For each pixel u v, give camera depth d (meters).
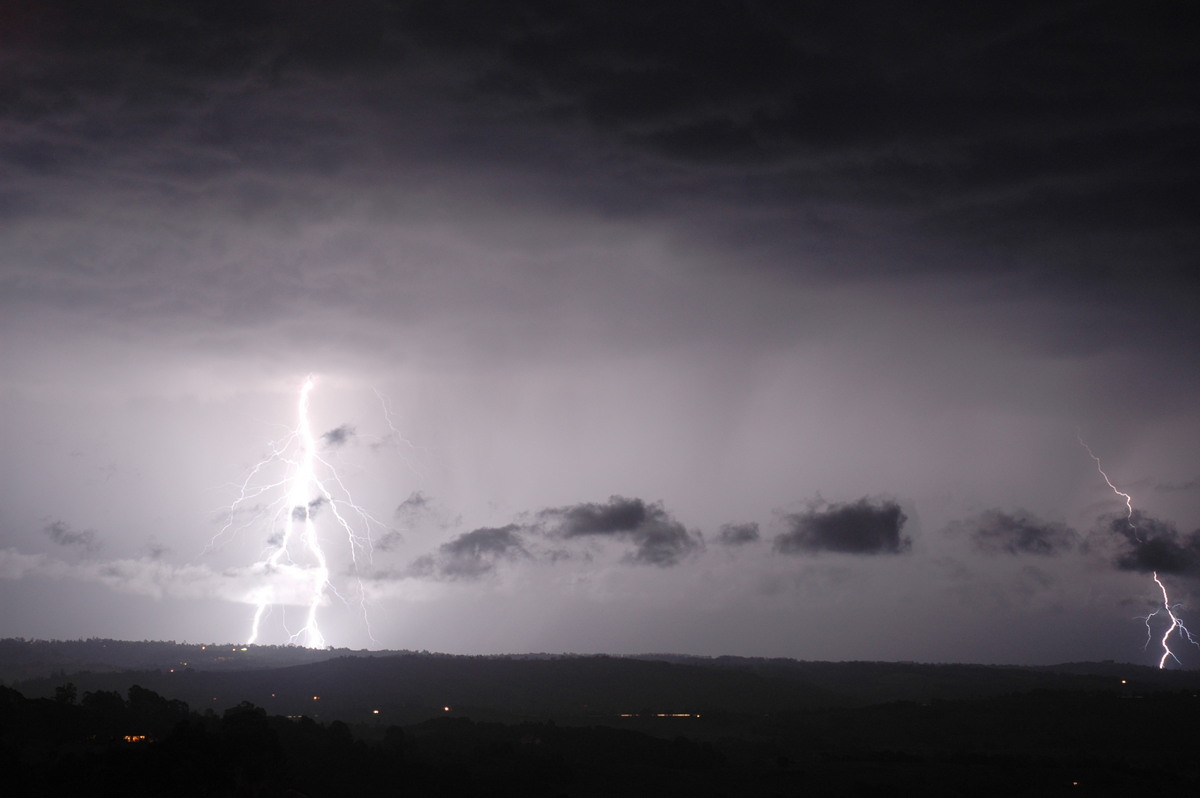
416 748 124.00
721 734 176.88
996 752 153.12
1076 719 170.88
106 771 84.31
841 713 196.12
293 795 91.62
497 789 107.50
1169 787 119.44
